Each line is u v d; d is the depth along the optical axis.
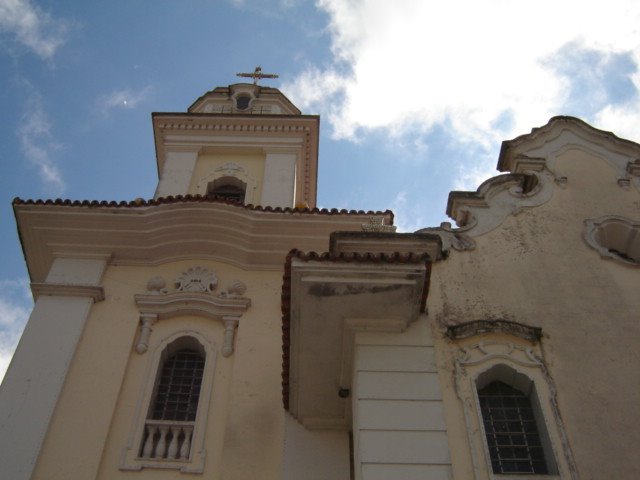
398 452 8.96
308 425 12.65
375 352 10.16
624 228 12.91
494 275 11.55
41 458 12.55
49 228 16.36
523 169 14.22
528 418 9.73
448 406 9.59
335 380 11.38
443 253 11.83
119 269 16.36
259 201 19.69
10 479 12.14
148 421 13.32
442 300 11.05
